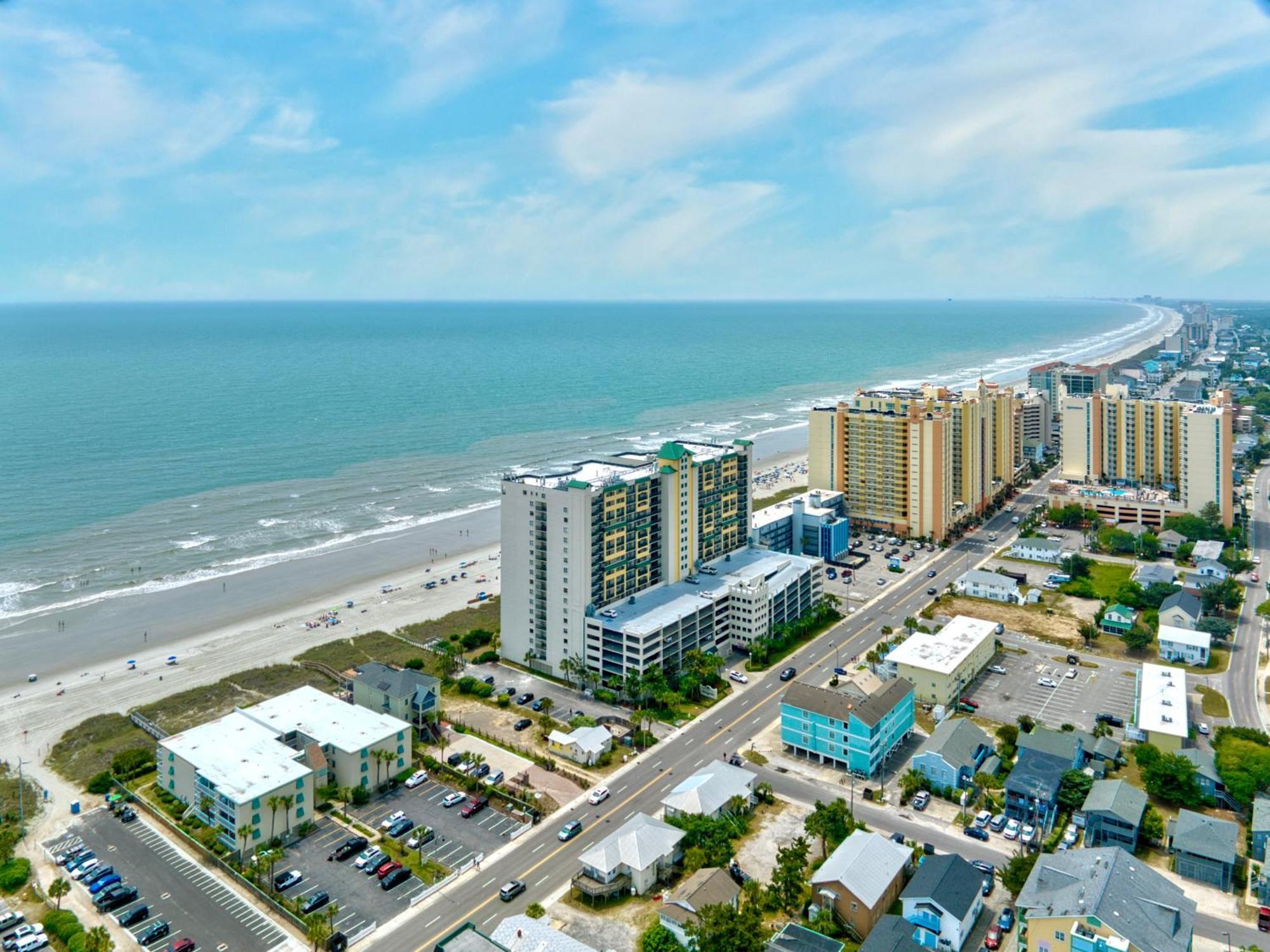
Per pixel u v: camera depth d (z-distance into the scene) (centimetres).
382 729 15588
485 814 14412
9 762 16250
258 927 11669
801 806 14462
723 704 18200
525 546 19700
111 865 13012
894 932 10675
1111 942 9694
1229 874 12219
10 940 11238
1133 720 17150
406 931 11594
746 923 10669
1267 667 19900
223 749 14738
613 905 12125
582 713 17800
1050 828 13562
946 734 15525
